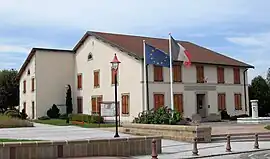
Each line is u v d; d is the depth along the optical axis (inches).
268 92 2087.8
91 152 682.2
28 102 2004.2
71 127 1283.2
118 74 1644.9
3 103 2522.1
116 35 1829.5
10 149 612.4
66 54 1953.7
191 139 917.8
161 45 1792.6
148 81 1540.4
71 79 1957.4
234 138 988.6
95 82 1792.6
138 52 1582.2
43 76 1902.1
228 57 1919.3
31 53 1929.1
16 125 1290.6
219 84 1772.9
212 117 1706.4
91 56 1829.5
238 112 1834.4
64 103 1942.7
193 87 1675.7
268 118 1551.4
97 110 1768.0
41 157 637.9
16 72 2588.6
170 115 1037.8
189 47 1951.3
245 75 1894.7
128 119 1584.6
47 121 1622.8
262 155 706.8
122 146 711.7
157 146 746.8
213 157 696.4
